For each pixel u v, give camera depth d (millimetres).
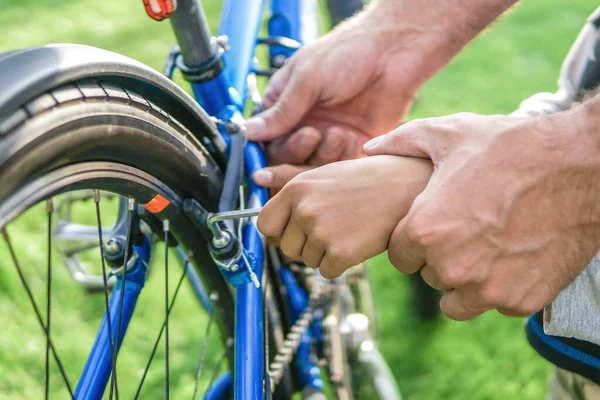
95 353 800
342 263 721
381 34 1047
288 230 748
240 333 789
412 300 1867
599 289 743
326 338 1128
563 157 667
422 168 731
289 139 1015
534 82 3031
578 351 908
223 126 892
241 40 1078
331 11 1488
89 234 1012
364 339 1232
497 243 667
